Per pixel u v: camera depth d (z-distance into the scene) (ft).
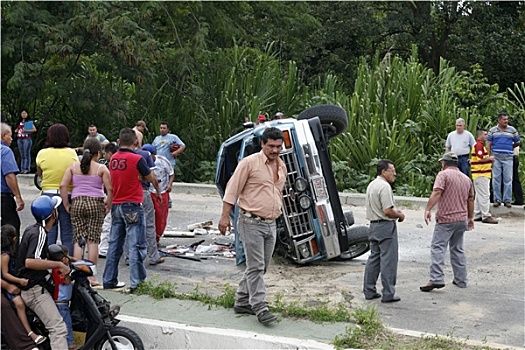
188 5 71.56
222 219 22.53
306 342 20.79
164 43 74.33
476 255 33.06
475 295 26.40
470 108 64.13
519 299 25.84
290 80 68.08
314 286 27.66
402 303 25.36
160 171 33.19
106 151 30.17
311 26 88.99
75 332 21.61
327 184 30.76
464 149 44.98
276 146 22.54
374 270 25.68
